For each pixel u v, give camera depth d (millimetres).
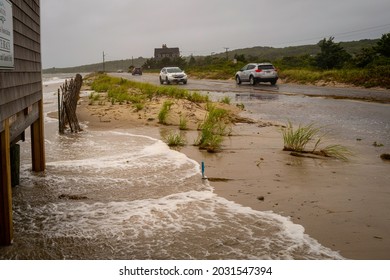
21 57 5648
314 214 5293
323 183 6652
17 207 5688
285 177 7035
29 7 6438
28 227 4973
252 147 9641
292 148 9250
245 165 7906
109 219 5215
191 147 9844
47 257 4195
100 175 7336
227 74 47906
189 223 5047
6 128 4590
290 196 6027
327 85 30156
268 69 31438
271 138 10797
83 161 8438
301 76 34312
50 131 12398
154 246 4414
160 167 7867
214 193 6246
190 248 4355
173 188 6520
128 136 11492
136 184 6758
